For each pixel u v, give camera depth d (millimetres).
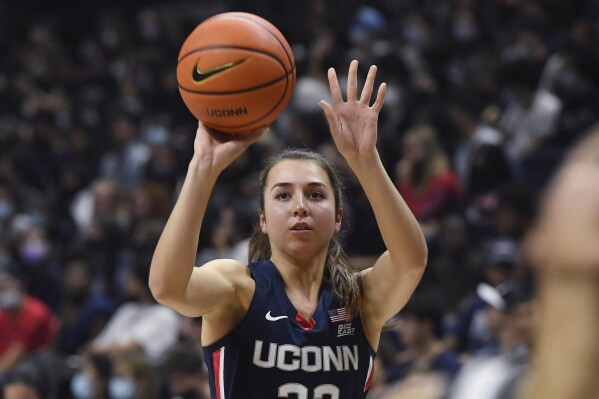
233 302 4844
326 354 4797
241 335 4801
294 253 4906
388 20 19594
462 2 18016
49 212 16656
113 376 9406
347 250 11375
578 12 17188
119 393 9266
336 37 17266
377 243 11422
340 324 4871
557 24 17062
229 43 4539
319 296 4957
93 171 18297
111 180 15352
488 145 12516
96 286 13281
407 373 8398
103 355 9727
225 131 4652
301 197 4941
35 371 8938
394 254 4805
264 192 5129
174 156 16000
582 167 1305
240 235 11516
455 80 16312
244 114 4551
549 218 1305
